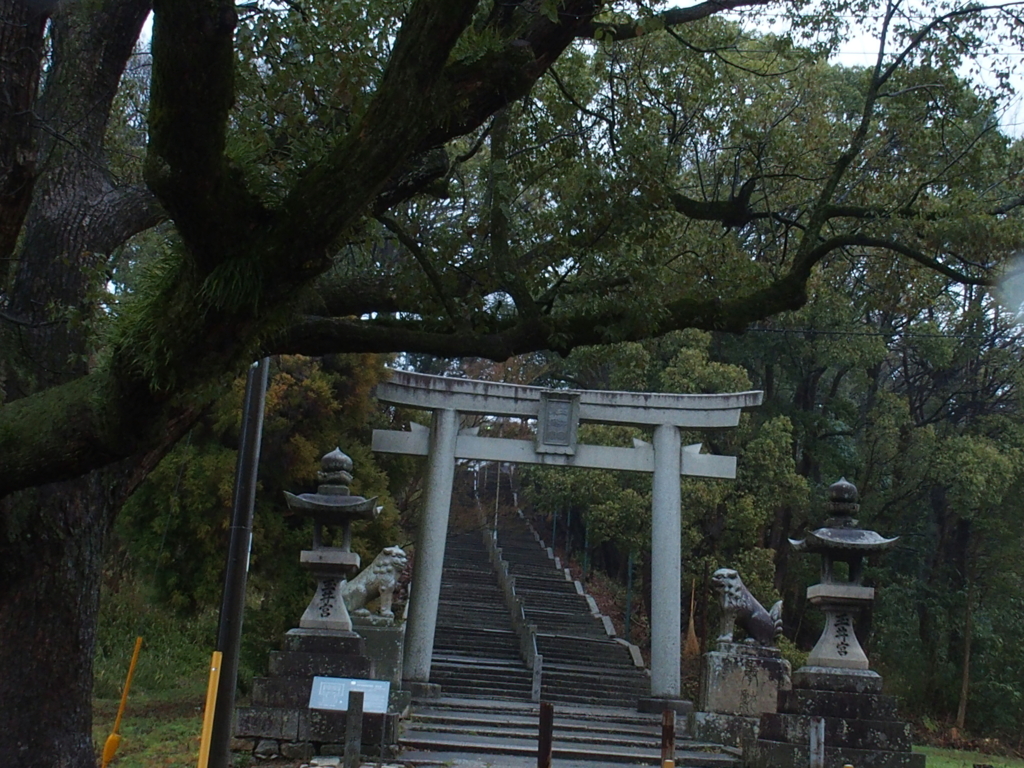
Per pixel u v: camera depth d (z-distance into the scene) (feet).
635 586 116.98
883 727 44.47
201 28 14.69
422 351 26.50
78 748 26.30
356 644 46.55
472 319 30.22
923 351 97.09
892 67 36.09
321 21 27.84
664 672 65.46
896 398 99.04
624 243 34.91
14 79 21.80
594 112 38.34
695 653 95.25
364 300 34.09
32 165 22.09
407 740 49.60
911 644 98.02
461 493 155.33
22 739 25.21
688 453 70.38
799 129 44.57
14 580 25.63
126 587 76.64
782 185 43.83
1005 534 96.37
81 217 28.04
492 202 34.68
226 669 34.60
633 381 91.15
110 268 25.99
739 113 44.34
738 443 92.94
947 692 96.02
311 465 64.54
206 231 16.35
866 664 46.39
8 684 25.35
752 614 59.06
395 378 68.90
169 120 15.31
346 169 16.96
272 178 21.97
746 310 31.01
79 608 26.58
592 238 33.81
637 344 51.06
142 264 23.40
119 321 17.78
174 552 62.44
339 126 27.71
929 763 66.03
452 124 23.72
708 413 69.87
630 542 96.27
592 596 108.88
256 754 44.32
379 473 69.67
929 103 38.86
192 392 18.28
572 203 34.37
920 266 40.27
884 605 99.40
